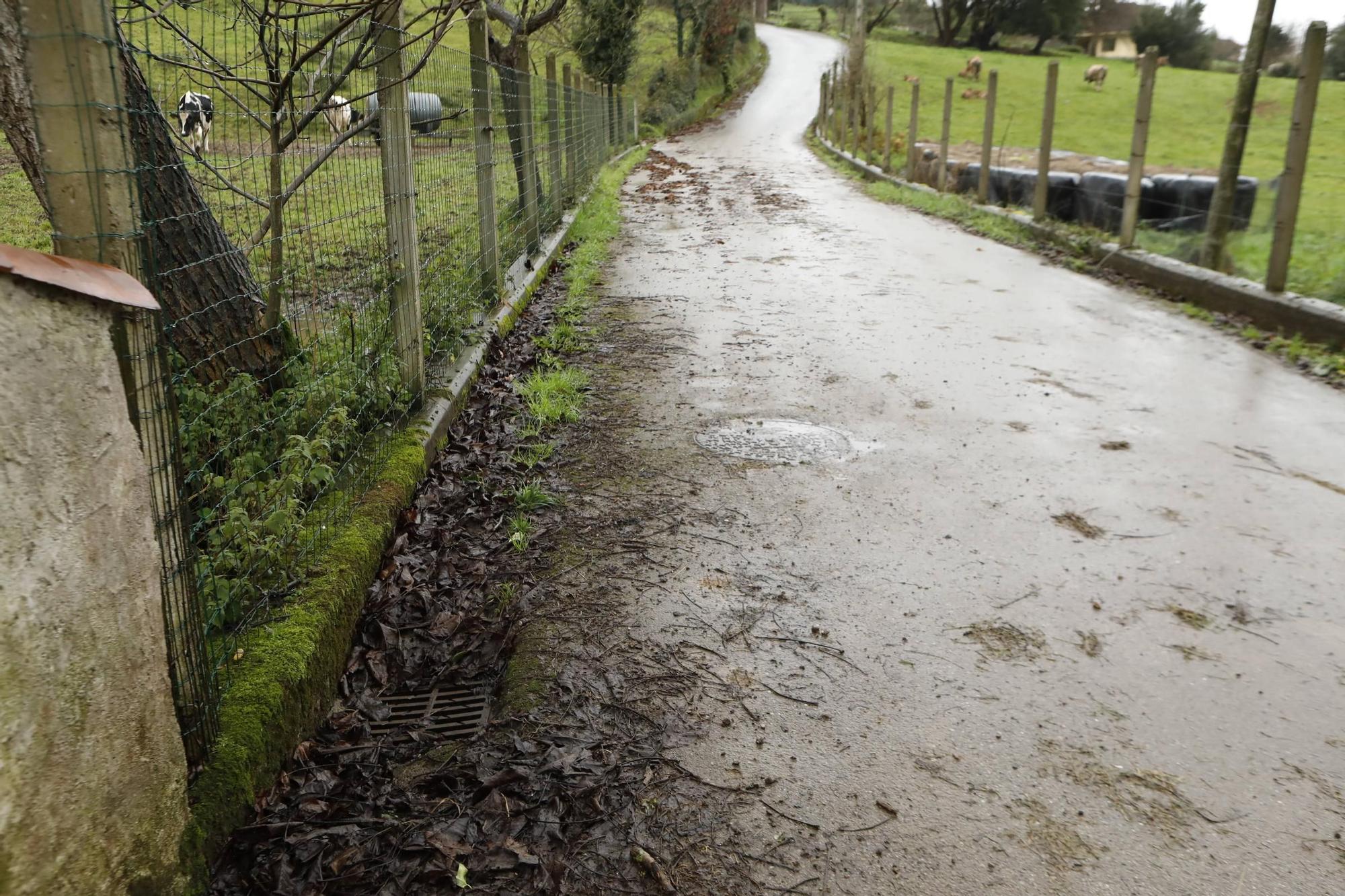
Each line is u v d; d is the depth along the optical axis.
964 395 6.39
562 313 8.41
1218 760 2.87
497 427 5.58
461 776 2.73
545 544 4.20
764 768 2.79
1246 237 10.45
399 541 4.01
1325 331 7.56
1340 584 3.93
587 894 2.32
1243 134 9.12
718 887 2.36
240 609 3.01
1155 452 5.38
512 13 11.16
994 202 16.88
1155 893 2.38
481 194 7.43
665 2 51.44
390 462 4.43
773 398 6.29
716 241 13.10
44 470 1.61
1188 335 8.09
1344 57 30.98
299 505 3.56
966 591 3.85
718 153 31.64
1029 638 3.51
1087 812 2.65
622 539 4.27
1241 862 2.48
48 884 1.64
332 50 4.36
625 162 26.08
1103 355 7.44
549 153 12.54
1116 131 33.94
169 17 3.95
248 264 4.39
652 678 3.23
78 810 1.73
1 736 1.50
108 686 1.81
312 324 4.84
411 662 3.35
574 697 3.11
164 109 3.73
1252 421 5.93
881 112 38.47
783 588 3.85
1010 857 2.48
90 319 1.74
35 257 1.64
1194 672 3.31
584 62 27.88
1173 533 4.38
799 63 65.94
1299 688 3.24
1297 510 4.64
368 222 4.94
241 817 2.40
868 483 4.91
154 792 2.01
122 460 1.85
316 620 3.05
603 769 2.76
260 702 2.63
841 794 2.70
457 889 2.31
